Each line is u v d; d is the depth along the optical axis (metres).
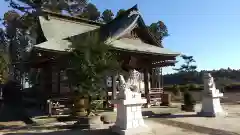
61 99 15.44
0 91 28.67
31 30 41.22
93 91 10.77
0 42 46.09
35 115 14.73
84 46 10.66
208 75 13.33
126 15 20.84
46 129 10.74
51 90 16.66
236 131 9.01
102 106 16.80
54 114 14.53
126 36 19.44
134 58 18.88
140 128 8.99
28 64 20.34
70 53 11.62
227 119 11.88
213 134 8.65
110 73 11.41
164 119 12.67
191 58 45.19
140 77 20.56
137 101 9.11
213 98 13.06
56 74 16.78
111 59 11.42
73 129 10.48
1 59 19.80
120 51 16.19
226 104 20.09
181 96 28.12
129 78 18.92
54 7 39.91
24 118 14.70
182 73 45.66
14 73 38.03
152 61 20.33
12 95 29.14
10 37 45.59
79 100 11.52
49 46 15.75
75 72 10.73
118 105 9.45
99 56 10.78
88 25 24.78
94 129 10.27
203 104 13.49
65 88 16.61
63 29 21.59
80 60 10.57
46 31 19.98
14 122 13.28
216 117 12.63
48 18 22.03
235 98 24.05
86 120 10.69
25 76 33.88
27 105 22.09
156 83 23.17
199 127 10.02
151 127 10.29
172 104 21.08
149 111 15.70
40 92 20.39
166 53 18.34
